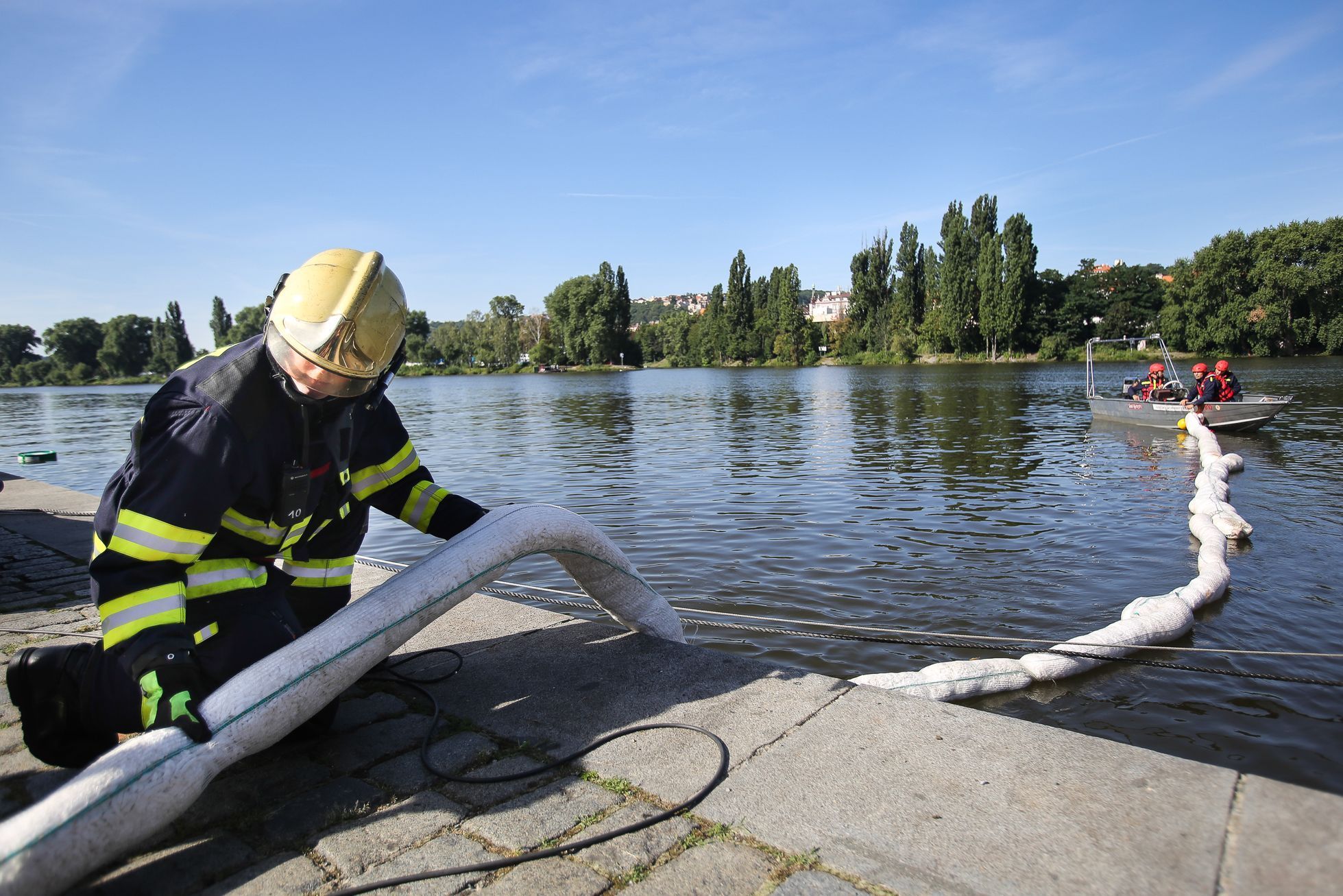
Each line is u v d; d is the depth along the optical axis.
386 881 1.82
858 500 10.76
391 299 2.09
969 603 6.38
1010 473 12.93
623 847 1.92
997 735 2.35
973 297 82.31
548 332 121.50
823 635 5.68
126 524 1.98
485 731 2.59
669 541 8.66
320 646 2.17
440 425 26.12
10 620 4.07
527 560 7.82
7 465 17.91
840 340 101.50
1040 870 1.74
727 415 26.64
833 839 1.91
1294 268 59.47
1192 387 18.41
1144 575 7.06
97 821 1.65
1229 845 1.77
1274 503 9.96
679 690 2.80
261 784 2.29
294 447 2.18
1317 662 5.15
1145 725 4.36
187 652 2.00
